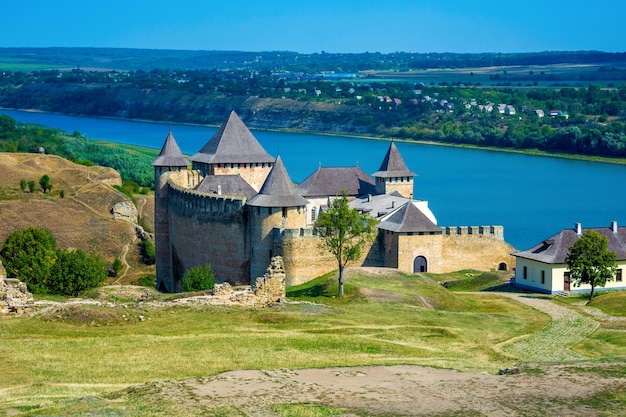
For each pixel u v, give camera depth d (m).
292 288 110.44
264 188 120.00
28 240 123.44
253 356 63.19
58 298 80.75
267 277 80.56
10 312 71.81
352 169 161.62
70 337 66.75
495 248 130.25
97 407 49.00
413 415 47.81
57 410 48.75
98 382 56.19
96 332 68.25
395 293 98.12
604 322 88.31
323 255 116.88
